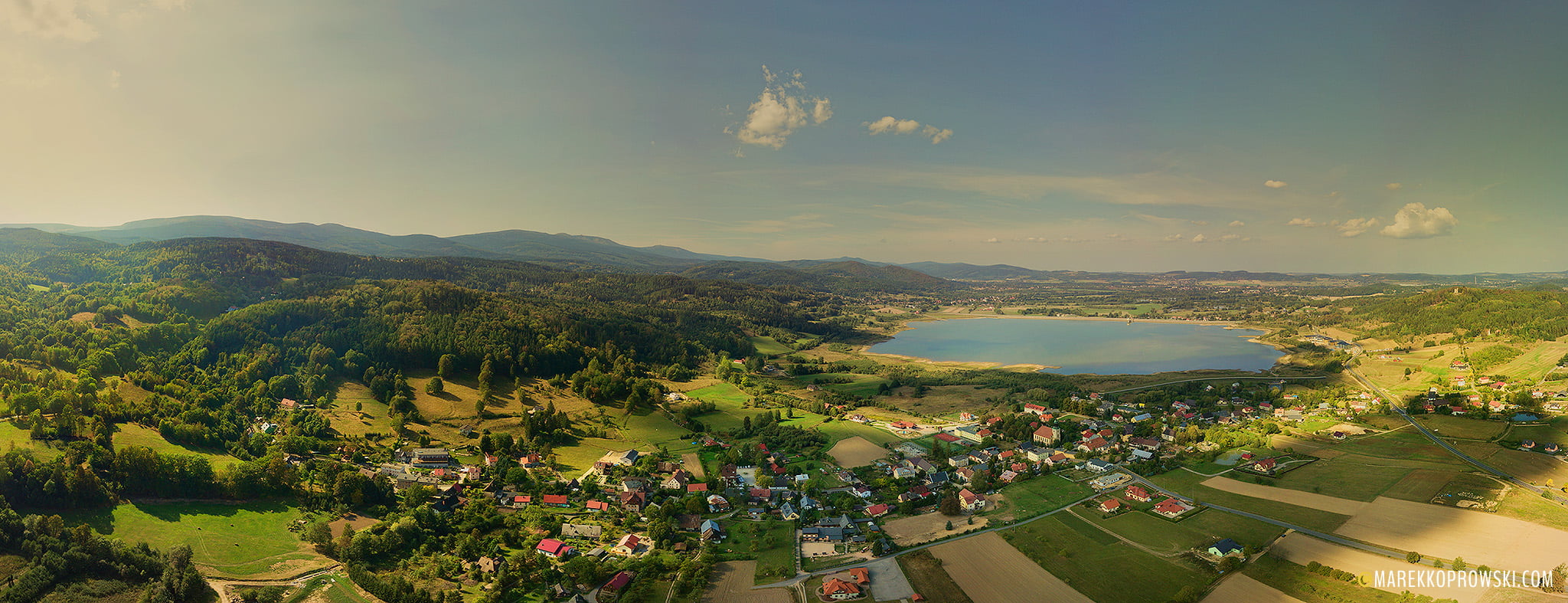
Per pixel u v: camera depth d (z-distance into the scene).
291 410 183.50
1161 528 127.00
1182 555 114.88
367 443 172.50
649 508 138.25
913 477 163.38
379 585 103.00
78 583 95.75
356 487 135.62
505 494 144.75
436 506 135.12
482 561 112.00
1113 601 100.81
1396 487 137.75
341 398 198.75
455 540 122.94
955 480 162.62
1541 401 196.88
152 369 187.00
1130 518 132.88
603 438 193.38
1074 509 139.38
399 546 118.94
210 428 158.75
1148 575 108.25
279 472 135.38
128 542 112.44
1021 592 104.44
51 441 134.88
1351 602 95.12
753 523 135.50
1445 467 148.38
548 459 169.12
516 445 177.25
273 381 194.50
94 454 128.75
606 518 136.50
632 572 111.75
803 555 120.00
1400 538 115.12
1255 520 127.75
